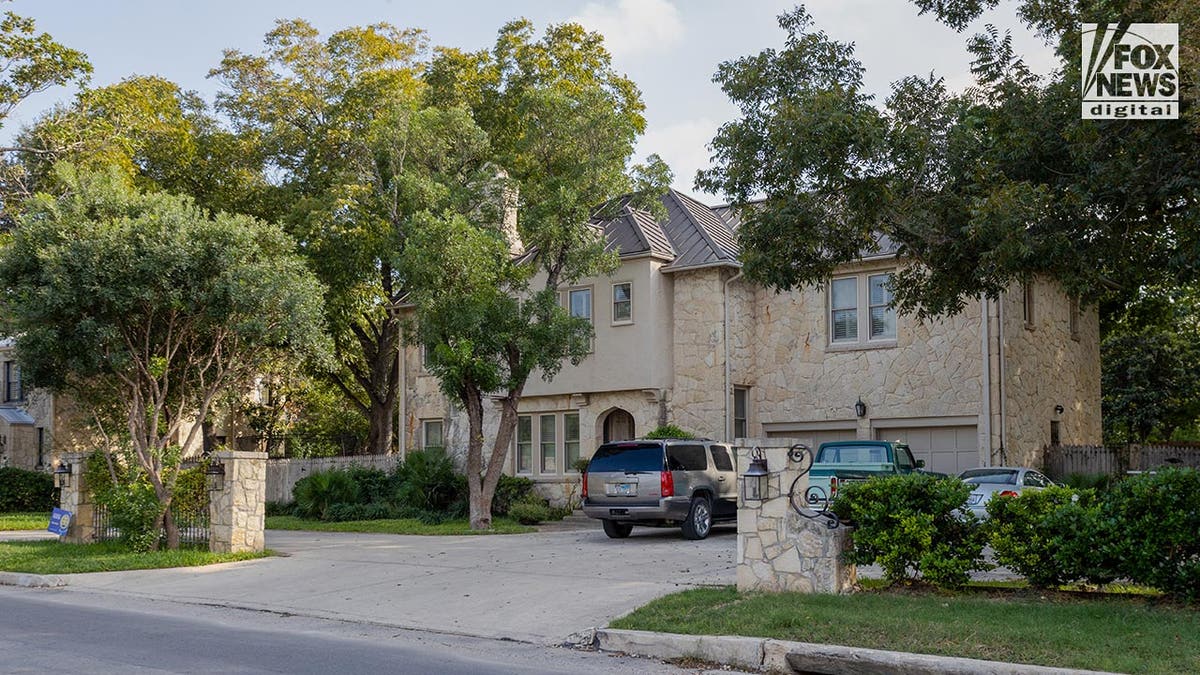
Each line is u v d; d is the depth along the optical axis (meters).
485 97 32.69
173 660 9.57
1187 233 13.27
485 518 22.92
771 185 14.73
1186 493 10.12
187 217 18.19
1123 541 10.32
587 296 27.38
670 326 26.48
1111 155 13.06
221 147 33.84
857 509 11.80
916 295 15.45
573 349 22.39
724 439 25.14
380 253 30.22
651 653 9.99
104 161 27.77
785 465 11.89
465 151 24.38
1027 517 11.02
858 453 19.62
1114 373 37.66
